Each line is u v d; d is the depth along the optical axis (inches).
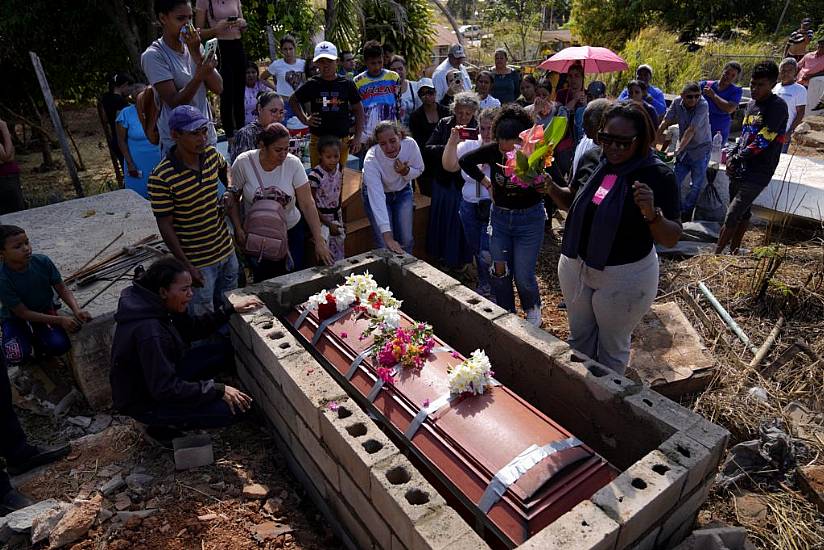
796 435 140.9
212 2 235.6
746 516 122.1
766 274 191.0
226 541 119.6
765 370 162.7
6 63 394.9
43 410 161.8
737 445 134.0
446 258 240.7
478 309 147.4
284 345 134.3
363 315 148.8
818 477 125.8
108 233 208.7
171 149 151.3
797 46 435.2
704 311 188.2
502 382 146.9
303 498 136.0
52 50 381.1
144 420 138.8
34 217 223.1
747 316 185.9
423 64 528.4
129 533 120.6
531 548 82.5
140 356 128.3
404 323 144.9
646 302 130.7
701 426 105.3
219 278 175.9
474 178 179.2
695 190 267.3
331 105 230.5
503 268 180.7
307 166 265.7
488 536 101.1
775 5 675.4
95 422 159.9
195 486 135.0
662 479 94.1
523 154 133.2
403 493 94.4
